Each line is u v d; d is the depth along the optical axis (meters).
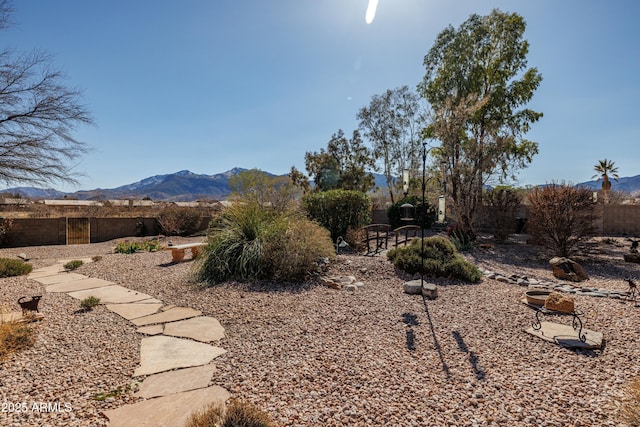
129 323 4.00
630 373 2.80
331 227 10.15
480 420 2.17
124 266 7.87
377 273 6.41
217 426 1.92
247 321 4.04
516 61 14.87
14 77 9.30
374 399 2.41
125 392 2.48
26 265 7.44
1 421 2.11
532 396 2.46
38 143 9.96
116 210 20.31
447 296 5.21
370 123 23.98
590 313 4.39
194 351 3.22
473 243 11.84
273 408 2.28
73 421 2.12
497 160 12.34
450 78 15.41
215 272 6.07
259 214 6.99
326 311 4.39
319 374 2.77
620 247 11.72
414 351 3.26
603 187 27.78
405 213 6.52
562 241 8.84
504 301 4.97
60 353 3.16
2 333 3.24
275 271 5.85
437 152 15.10
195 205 22.03
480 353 3.22
